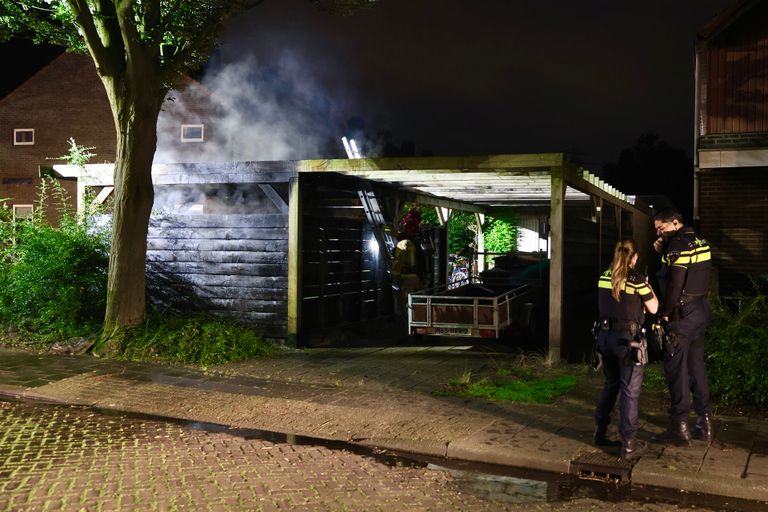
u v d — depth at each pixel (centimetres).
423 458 600
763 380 705
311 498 489
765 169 1230
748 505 492
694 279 597
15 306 1176
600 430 596
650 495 510
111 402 774
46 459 574
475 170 1080
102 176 1270
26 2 1108
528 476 553
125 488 505
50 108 2562
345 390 819
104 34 1044
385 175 1215
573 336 1238
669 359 597
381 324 1475
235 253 1205
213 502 478
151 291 1251
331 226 1294
